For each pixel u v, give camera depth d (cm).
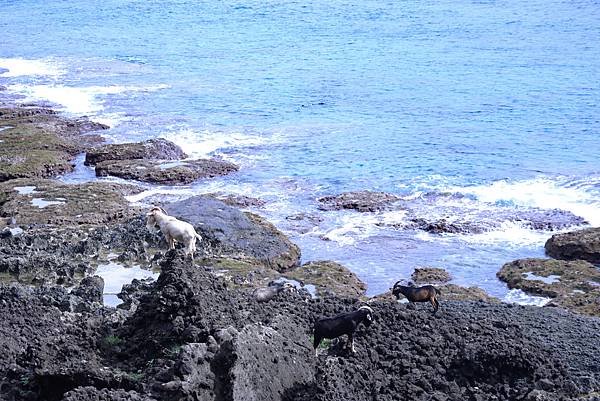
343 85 7625
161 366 1689
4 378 1788
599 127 5800
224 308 1989
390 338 2056
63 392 1686
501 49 9094
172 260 2111
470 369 1969
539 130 5800
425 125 6091
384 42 9994
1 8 15700
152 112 6800
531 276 3331
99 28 12525
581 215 4119
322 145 5628
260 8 13950
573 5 12144
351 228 4006
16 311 2295
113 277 3062
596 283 3228
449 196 4462
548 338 2286
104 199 4250
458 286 3231
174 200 4409
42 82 8300
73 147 5603
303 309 2248
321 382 1702
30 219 3884
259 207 4350
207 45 10419
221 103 7075
